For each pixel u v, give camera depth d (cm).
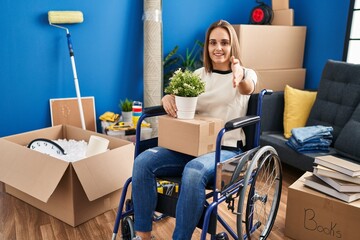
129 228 161
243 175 155
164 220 200
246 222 154
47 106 285
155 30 297
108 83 305
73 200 185
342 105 249
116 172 201
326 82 264
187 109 150
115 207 211
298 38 322
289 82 321
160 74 306
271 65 311
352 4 285
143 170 151
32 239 178
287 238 188
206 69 174
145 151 160
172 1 315
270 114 278
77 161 182
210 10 333
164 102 157
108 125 286
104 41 297
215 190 138
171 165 157
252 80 162
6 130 275
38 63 276
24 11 264
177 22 321
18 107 276
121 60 307
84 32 287
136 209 153
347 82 251
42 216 200
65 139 247
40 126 286
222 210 212
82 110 286
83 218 194
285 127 273
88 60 293
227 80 168
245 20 350
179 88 147
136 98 321
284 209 216
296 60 326
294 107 273
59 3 274
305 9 329
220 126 153
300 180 194
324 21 312
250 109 168
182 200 142
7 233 182
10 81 270
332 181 175
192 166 145
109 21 295
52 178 181
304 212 181
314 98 278
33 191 184
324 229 177
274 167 179
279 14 323
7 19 261
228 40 165
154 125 301
